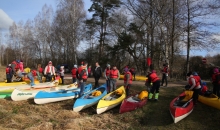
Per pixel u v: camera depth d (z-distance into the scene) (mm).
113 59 31188
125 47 28906
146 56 30172
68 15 36750
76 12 35531
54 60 48750
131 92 14328
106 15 32969
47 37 46594
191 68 28594
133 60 34031
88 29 34719
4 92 14328
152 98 12469
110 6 32469
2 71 32469
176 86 16156
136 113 10703
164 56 25844
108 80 13797
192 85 10266
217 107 10250
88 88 14867
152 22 26406
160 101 11938
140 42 29109
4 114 9891
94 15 33250
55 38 44906
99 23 33188
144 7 26172
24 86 15586
